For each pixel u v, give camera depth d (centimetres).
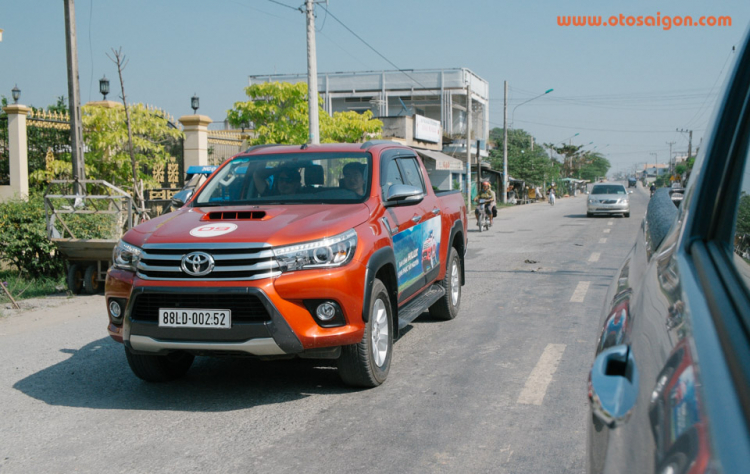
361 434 399
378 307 496
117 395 493
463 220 787
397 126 3516
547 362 543
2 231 1057
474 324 702
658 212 268
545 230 2041
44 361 596
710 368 107
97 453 381
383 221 528
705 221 164
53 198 1077
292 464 358
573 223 2395
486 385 488
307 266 438
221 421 431
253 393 490
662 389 121
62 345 657
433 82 4650
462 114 4959
